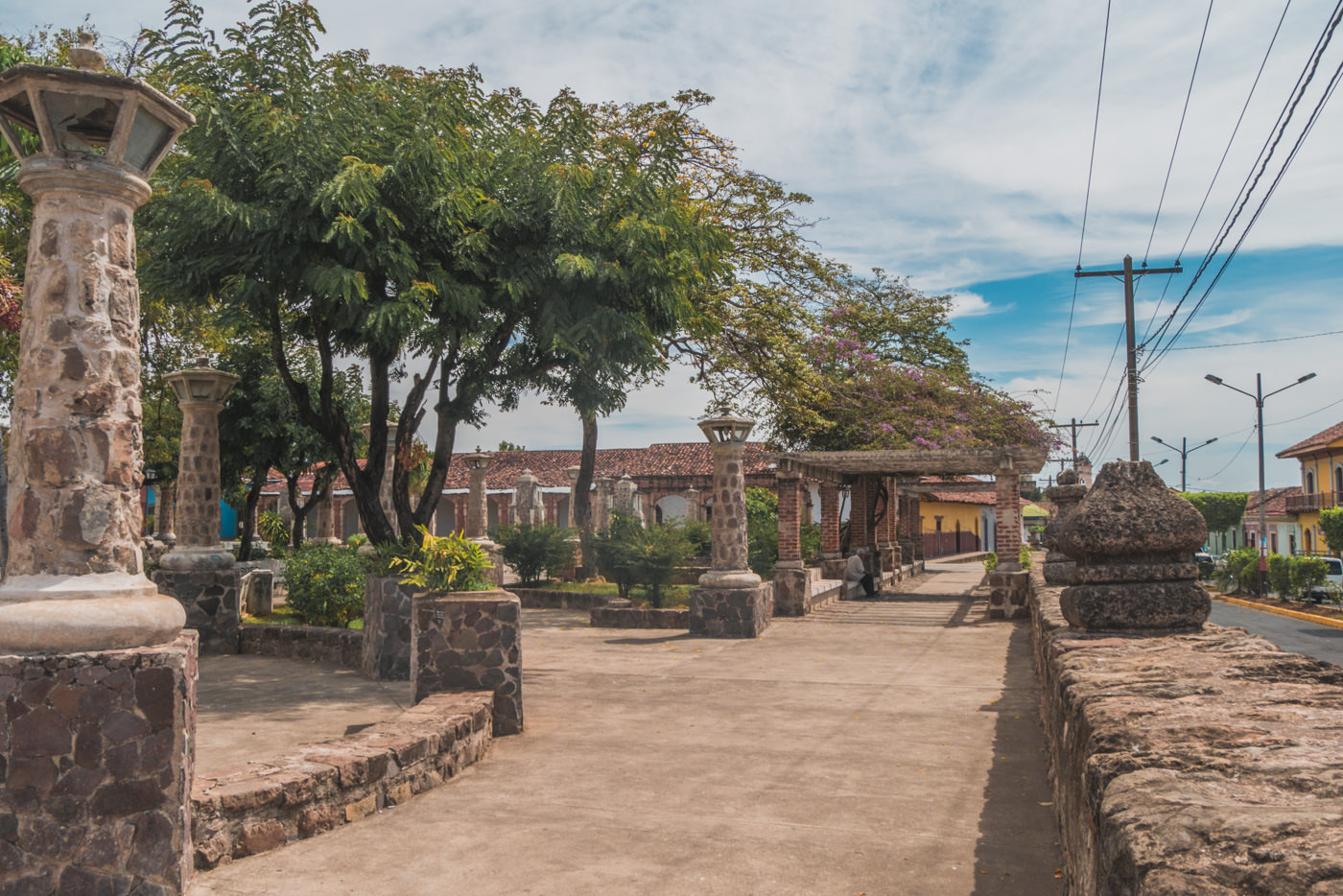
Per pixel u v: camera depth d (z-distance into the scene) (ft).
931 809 18.79
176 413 70.49
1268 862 4.56
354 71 33.42
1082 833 8.87
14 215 47.52
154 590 14.96
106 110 14.37
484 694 25.04
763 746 24.39
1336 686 10.18
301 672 35.53
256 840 16.08
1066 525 16.66
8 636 13.50
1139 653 13.53
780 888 14.66
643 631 52.80
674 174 37.17
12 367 46.34
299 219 30.07
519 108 36.24
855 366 87.61
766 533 84.23
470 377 36.99
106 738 13.66
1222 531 214.48
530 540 75.05
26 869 13.52
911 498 116.26
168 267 31.81
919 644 47.09
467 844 16.67
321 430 36.04
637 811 18.70
